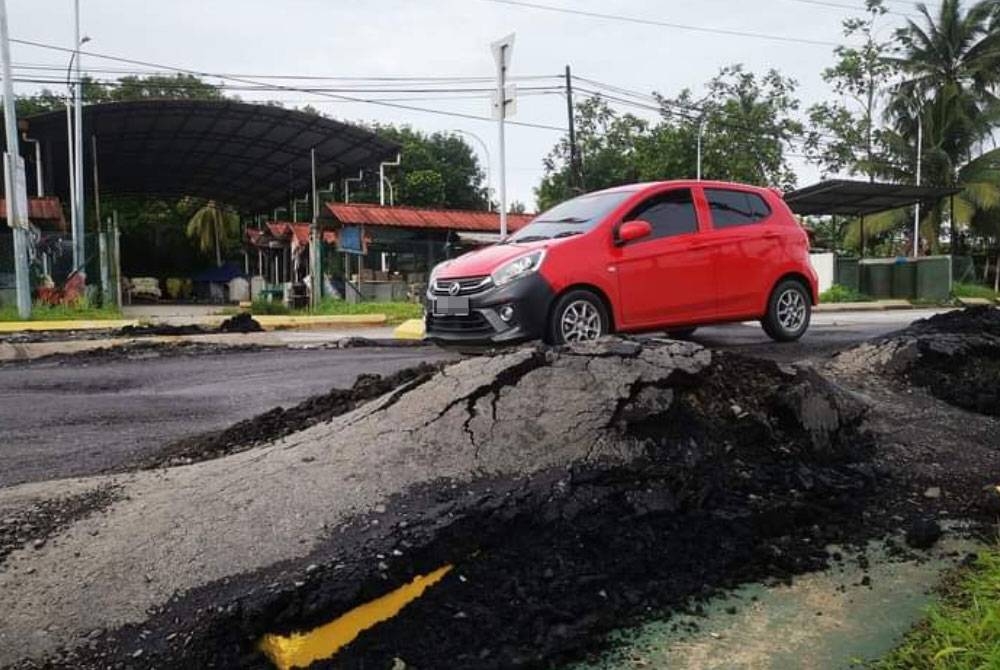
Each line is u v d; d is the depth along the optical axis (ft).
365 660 8.05
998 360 19.27
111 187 122.62
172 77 122.01
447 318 22.53
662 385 12.16
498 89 42.04
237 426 14.80
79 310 54.19
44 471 13.43
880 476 13.09
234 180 119.44
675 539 10.44
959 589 9.66
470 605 8.84
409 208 88.99
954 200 103.86
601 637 8.75
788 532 11.32
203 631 7.95
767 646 8.54
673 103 115.03
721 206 25.36
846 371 18.60
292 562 8.86
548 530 10.02
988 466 13.88
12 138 47.91
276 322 46.78
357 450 11.32
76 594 8.51
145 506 10.28
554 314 21.39
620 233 22.57
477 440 11.33
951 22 107.96
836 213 79.87
